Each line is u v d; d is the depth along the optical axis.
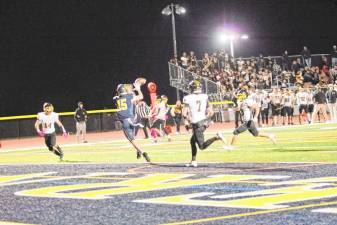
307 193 9.65
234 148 20.22
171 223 7.72
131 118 16.94
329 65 49.19
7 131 40.34
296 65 46.53
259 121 36.53
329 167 13.29
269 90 43.50
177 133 34.66
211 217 8.00
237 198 9.51
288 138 24.33
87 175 14.07
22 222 8.25
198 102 14.80
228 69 45.53
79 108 31.16
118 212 8.73
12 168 17.16
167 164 16.05
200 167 14.75
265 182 11.25
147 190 10.96
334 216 7.63
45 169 16.25
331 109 38.06
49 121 18.94
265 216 7.86
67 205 9.62
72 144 30.05
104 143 29.38
